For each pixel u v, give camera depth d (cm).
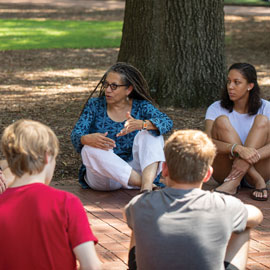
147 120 479
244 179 527
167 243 240
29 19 2675
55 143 239
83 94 1087
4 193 233
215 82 923
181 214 244
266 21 2584
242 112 530
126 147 505
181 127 807
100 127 507
